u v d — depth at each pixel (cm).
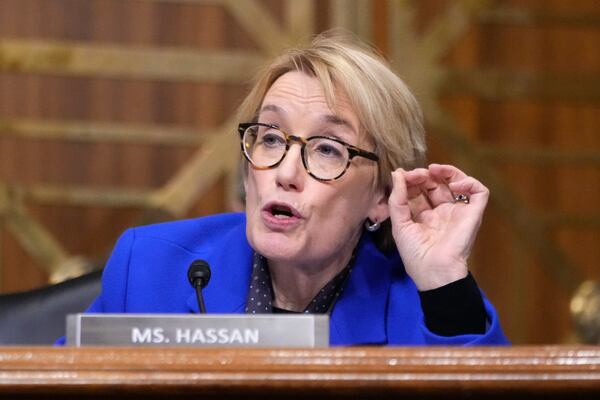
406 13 1839
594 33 1870
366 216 659
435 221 636
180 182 1759
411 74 1838
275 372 362
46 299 722
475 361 366
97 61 1742
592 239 1872
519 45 1862
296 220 616
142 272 675
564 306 1864
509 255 1861
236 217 720
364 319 658
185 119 1766
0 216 1720
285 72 648
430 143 1841
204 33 1775
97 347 368
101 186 1741
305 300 664
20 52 1722
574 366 363
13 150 1725
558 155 1864
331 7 1812
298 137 622
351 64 639
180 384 360
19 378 358
